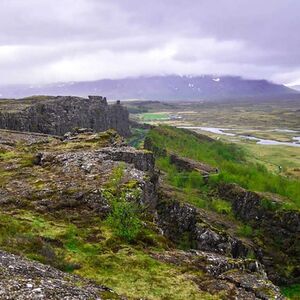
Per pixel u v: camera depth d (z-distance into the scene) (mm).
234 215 114625
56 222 51594
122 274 40156
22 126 125562
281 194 132375
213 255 50219
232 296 39312
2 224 45656
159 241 51344
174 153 171625
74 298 27531
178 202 86188
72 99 174500
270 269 94812
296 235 103125
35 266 33000
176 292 38156
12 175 68688
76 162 73062
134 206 54125
